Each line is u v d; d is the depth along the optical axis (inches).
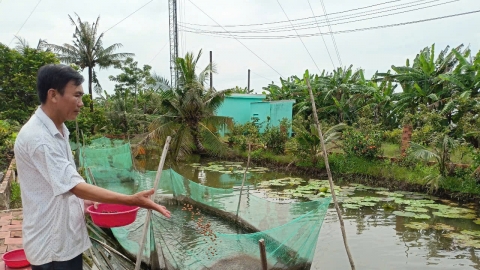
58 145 82.5
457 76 633.6
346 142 547.5
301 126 631.8
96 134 920.9
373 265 243.8
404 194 436.5
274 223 262.4
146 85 1264.8
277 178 562.3
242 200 305.7
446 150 429.1
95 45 1083.3
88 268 178.5
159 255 207.5
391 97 761.0
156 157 827.4
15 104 693.9
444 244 279.6
